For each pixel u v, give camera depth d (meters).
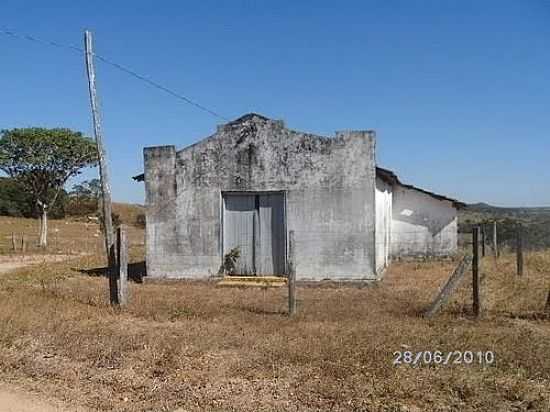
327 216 18.83
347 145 18.72
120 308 13.67
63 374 8.75
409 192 29.02
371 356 8.90
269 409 7.18
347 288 17.98
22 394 8.00
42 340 10.52
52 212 76.56
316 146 18.92
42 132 41.09
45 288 17.44
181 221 19.73
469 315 12.20
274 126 19.17
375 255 18.66
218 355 9.42
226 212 19.70
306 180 18.97
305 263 18.91
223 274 19.47
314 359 8.93
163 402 7.52
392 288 17.58
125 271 14.25
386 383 7.75
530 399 7.19
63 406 7.53
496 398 7.27
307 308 13.59
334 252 18.75
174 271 19.75
